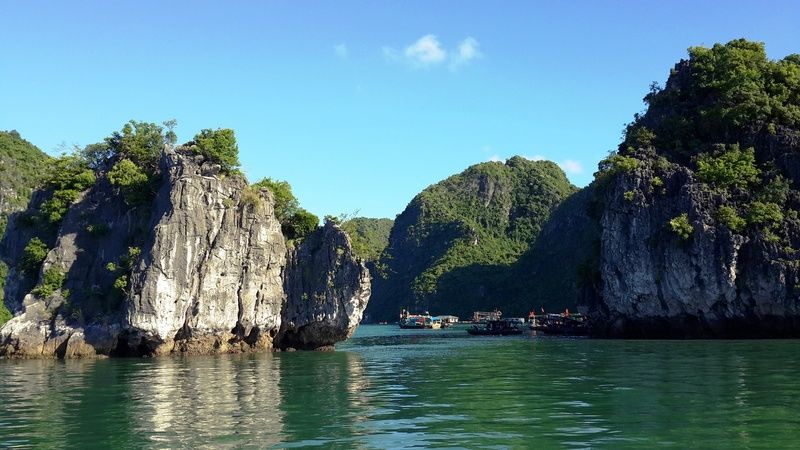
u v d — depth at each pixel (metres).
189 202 49.88
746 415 19.45
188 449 16.42
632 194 81.00
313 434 17.95
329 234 59.22
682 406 21.22
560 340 73.19
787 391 24.20
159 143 58.50
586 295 95.75
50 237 56.59
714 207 75.94
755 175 78.19
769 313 70.94
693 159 82.94
